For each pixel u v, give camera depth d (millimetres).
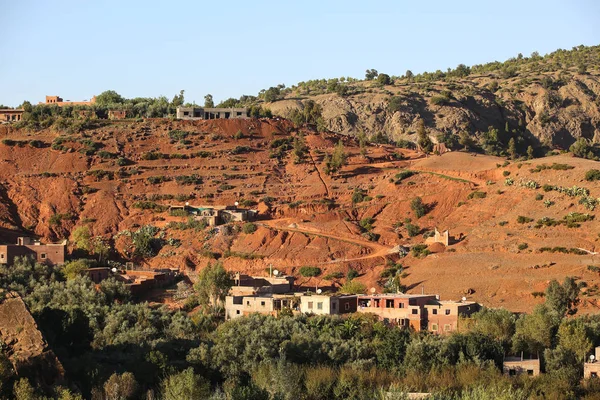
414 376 118062
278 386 112312
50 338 127875
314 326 141750
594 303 163500
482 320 141500
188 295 183000
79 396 104062
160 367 120125
